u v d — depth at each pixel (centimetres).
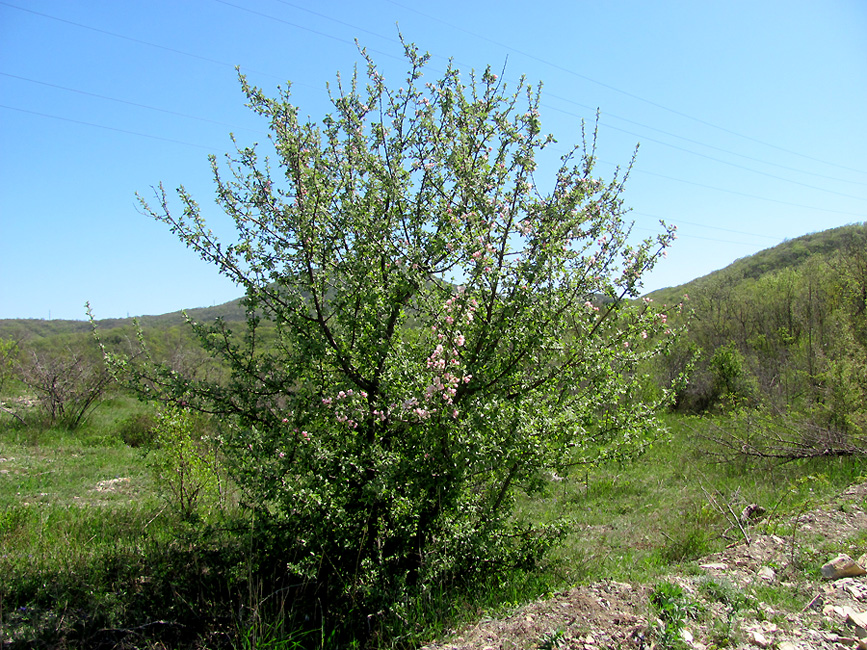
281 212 462
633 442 521
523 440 451
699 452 1074
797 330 2125
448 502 467
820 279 2134
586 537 662
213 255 460
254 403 477
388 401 446
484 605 433
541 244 458
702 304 2750
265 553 486
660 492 866
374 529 477
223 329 490
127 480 909
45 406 1416
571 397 505
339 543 453
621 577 457
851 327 1409
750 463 953
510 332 453
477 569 490
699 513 685
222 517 562
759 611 348
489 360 470
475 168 465
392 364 441
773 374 1633
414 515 461
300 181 441
